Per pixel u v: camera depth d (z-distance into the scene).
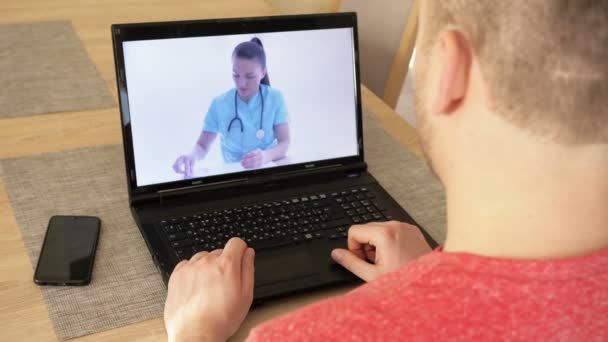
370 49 1.88
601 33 0.35
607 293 0.37
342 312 0.39
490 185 0.39
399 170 1.21
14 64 1.44
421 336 0.37
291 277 0.89
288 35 1.08
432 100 0.41
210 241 0.94
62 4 1.74
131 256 0.95
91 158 1.16
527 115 0.36
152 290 0.89
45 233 0.97
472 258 0.38
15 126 1.23
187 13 1.77
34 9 1.70
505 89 0.36
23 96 1.33
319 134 1.11
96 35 1.61
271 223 0.99
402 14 1.76
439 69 0.39
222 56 1.04
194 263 0.84
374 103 1.44
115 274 0.91
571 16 0.35
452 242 0.42
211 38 1.03
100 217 1.02
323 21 1.10
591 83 0.35
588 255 0.38
